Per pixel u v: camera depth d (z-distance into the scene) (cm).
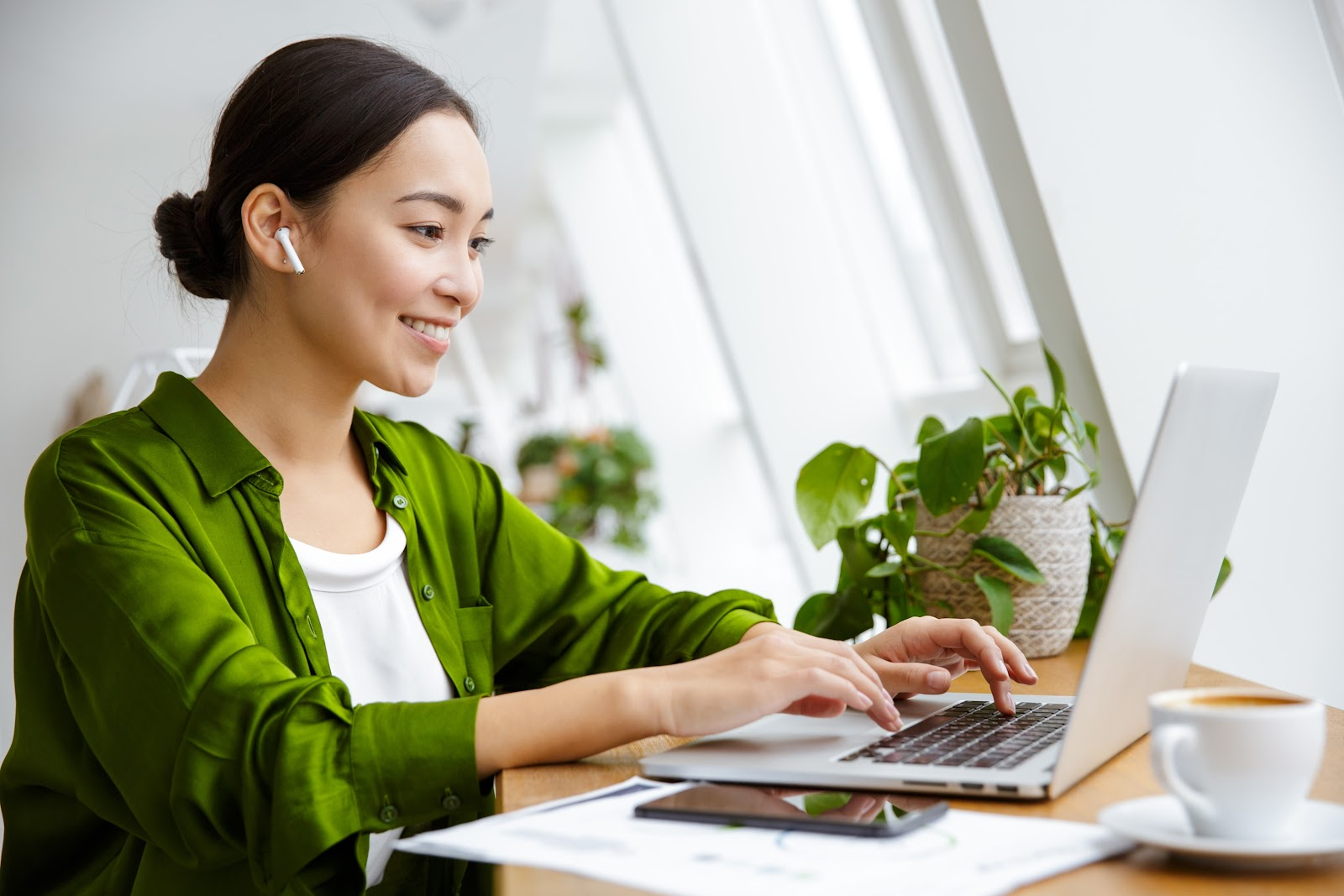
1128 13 165
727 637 114
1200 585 85
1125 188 167
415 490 123
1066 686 120
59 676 100
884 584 153
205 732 81
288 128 106
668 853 63
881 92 326
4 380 286
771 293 338
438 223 107
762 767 79
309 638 105
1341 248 160
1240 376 77
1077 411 176
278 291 110
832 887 56
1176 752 60
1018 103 168
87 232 295
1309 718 58
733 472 586
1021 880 57
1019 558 136
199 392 109
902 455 335
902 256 334
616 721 84
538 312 1258
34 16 282
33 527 98
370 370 109
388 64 109
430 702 86
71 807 105
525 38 395
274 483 107
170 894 96
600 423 1048
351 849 79
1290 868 59
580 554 133
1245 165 163
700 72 335
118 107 294
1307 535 163
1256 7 161
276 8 307
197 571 93
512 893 58
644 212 625
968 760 79
